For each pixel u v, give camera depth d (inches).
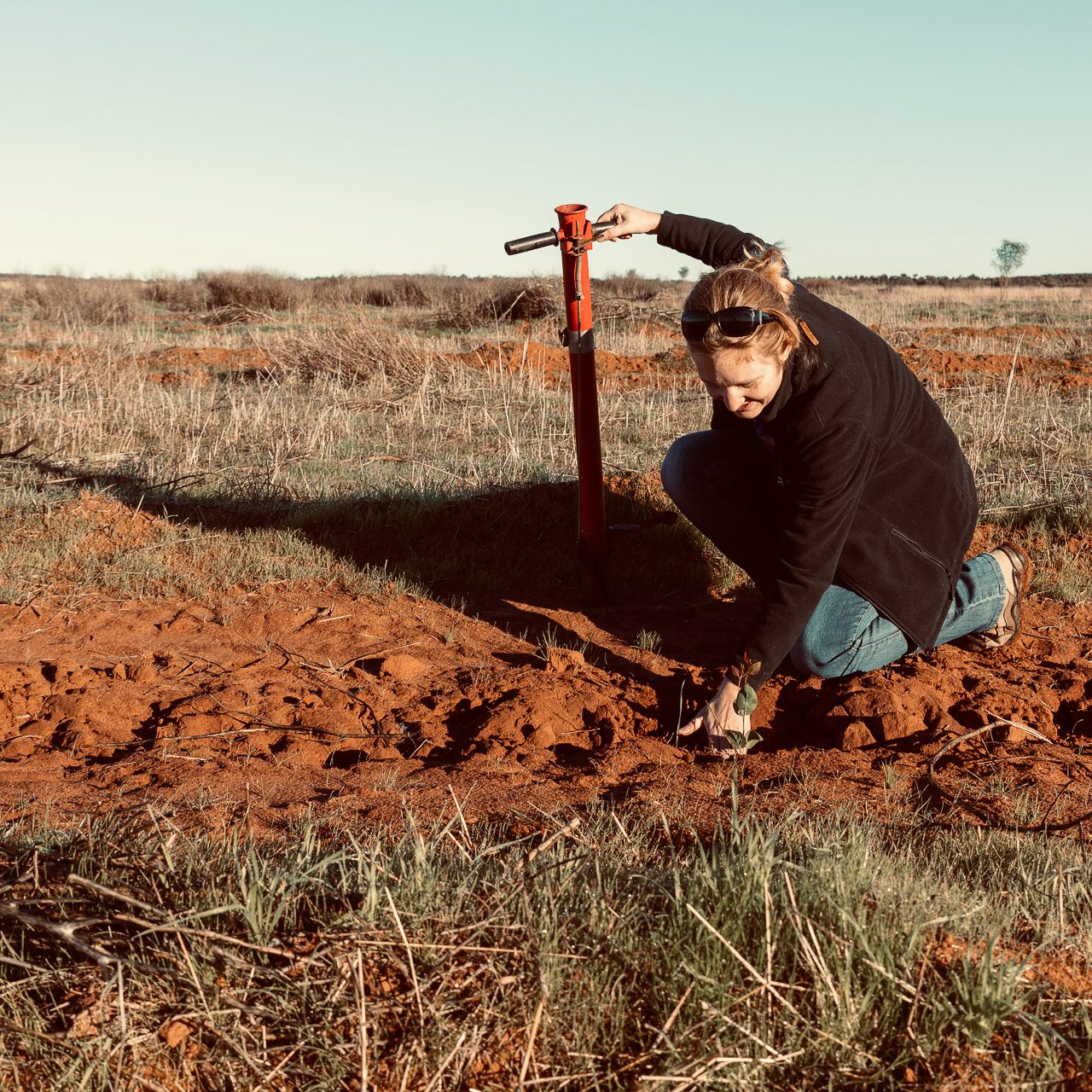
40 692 152.0
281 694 152.6
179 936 73.9
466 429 335.3
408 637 179.8
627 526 202.8
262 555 212.7
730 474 154.5
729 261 151.8
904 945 75.4
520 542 228.4
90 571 204.7
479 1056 68.9
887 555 134.6
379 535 229.0
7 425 335.0
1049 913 84.8
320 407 396.5
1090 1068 67.6
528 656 171.3
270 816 111.3
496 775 124.0
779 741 142.9
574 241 167.2
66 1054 68.3
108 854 85.5
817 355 114.5
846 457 115.9
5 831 101.0
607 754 130.4
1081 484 248.8
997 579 156.9
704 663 168.4
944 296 1386.6
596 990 72.2
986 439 308.2
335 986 72.2
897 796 116.6
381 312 1000.9
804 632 146.1
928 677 153.4
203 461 290.0
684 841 102.1
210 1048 70.2
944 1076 66.6
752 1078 65.7
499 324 821.2
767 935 71.8
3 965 74.9
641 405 382.0
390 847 99.2
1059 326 861.8
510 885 82.5
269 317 887.7
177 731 139.2
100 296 1043.9
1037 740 135.0
